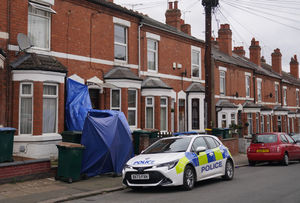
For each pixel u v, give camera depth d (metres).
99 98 15.05
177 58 19.80
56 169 10.54
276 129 33.03
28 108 11.99
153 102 17.11
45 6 13.11
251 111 27.28
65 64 13.60
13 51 11.90
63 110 12.70
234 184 9.72
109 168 10.87
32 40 12.69
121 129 11.29
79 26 14.25
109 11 15.59
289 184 9.62
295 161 17.67
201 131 20.08
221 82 25.03
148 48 17.98
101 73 15.10
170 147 9.47
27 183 9.48
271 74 33.31
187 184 8.66
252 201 7.32
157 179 8.23
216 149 10.29
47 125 12.43
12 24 11.91
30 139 11.67
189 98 20.30
